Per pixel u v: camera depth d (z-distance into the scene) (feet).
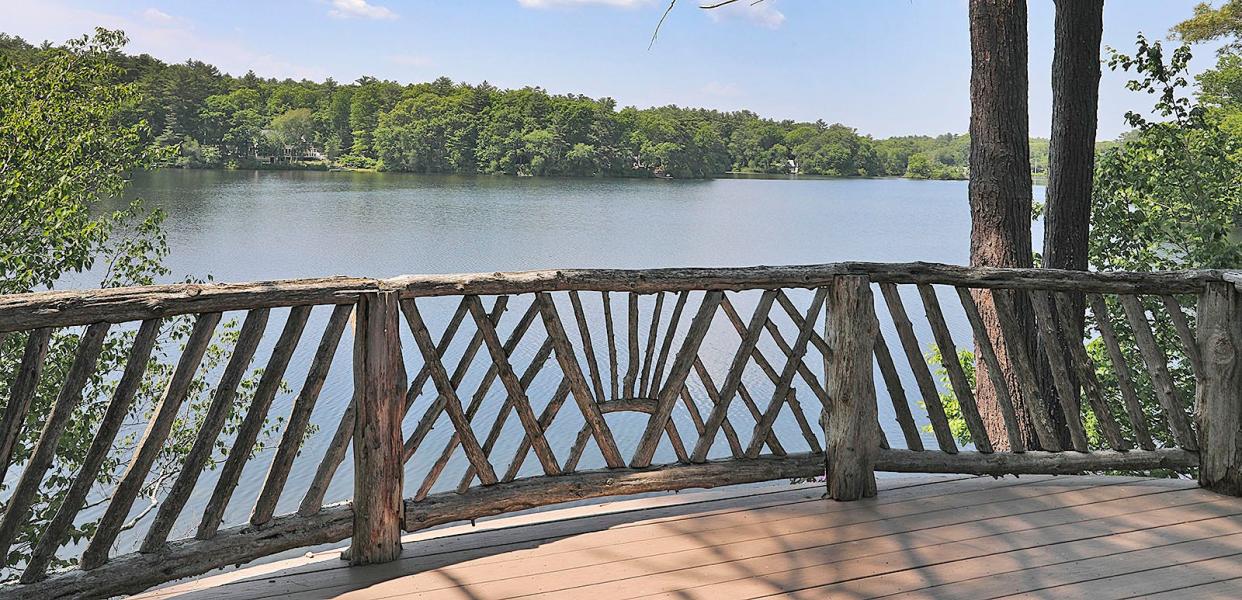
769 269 9.48
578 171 372.99
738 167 442.09
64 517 6.64
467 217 197.36
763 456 9.86
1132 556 8.29
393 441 8.01
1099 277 10.32
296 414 7.59
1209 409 10.13
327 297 7.54
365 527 7.97
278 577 7.78
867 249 150.61
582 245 154.10
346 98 364.17
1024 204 17.62
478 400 8.57
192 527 32.07
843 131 453.99
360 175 339.57
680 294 9.31
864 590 7.55
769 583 7.68
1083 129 18.62
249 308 7.22
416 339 8.10
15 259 20.10
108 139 23.25
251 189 247.50
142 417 23.68
